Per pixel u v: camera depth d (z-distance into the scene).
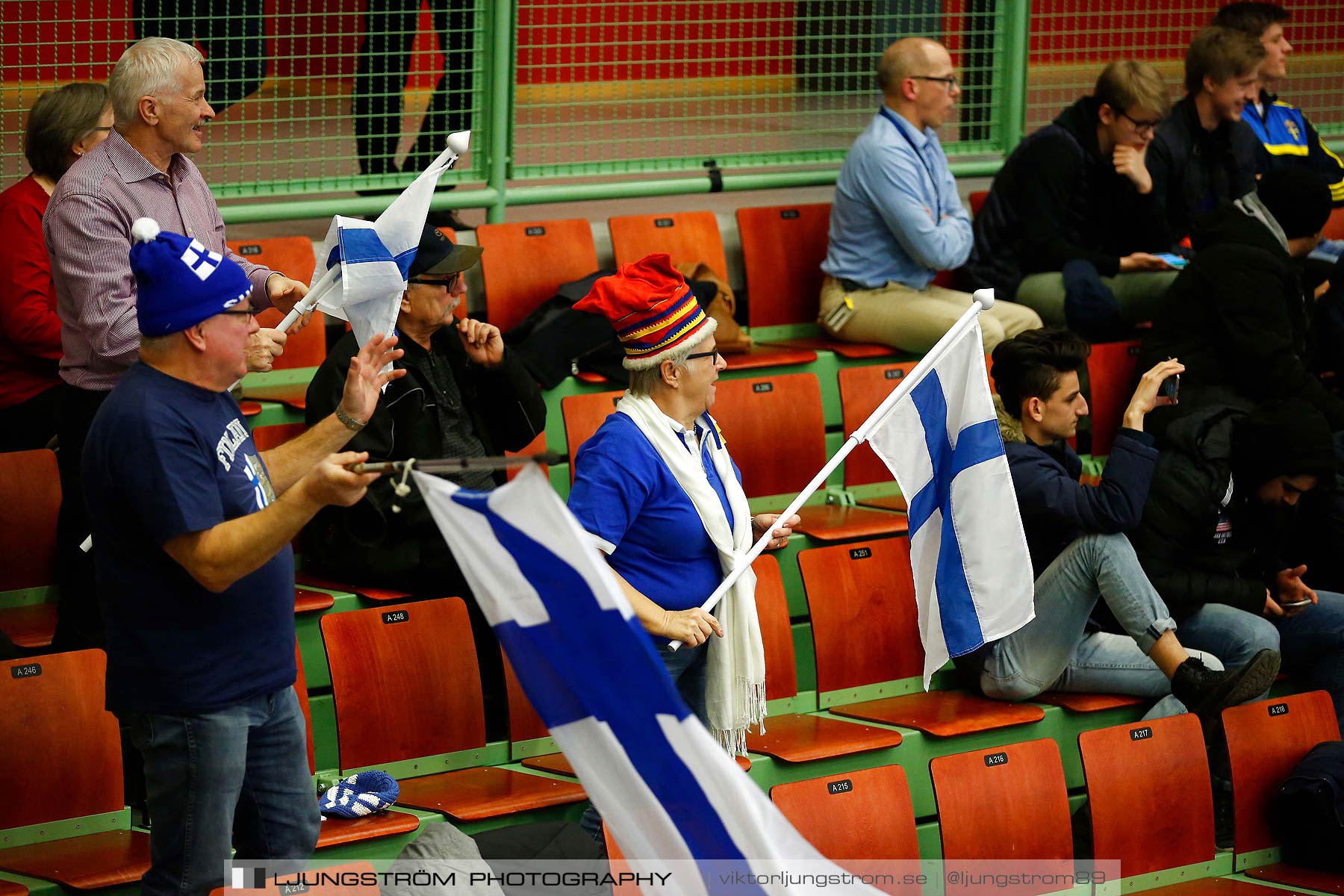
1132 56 19.64
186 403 7.45
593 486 9.31
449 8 14.89
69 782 9.61
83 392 9.97
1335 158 19.55
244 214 14.12
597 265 14.99
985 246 16.38
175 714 7.54
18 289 11.58
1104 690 12.67
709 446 9.88
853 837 10.20
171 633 7.52
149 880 7.82
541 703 7.34
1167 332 14.96
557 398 13.68
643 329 9.34
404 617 10.79
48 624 11.01
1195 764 11.82
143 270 7.38
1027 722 12.21
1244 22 18.67
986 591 10.60
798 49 17.00
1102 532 12.11
